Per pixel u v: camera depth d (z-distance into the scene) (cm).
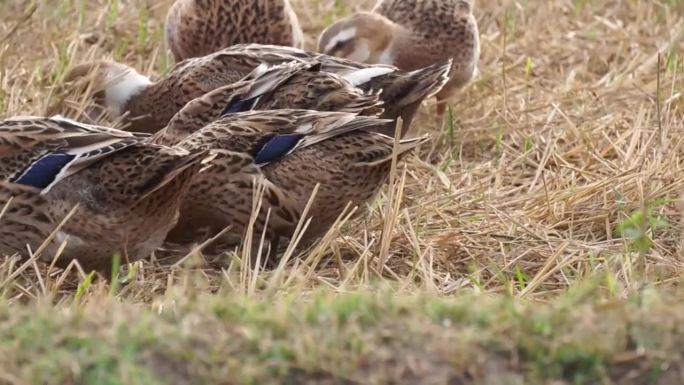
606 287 1085
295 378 830
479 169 1448
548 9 1862
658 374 841
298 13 1881
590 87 1638
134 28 1805
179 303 923
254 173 1177
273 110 1219
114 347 842
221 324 873
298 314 892
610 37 1809
